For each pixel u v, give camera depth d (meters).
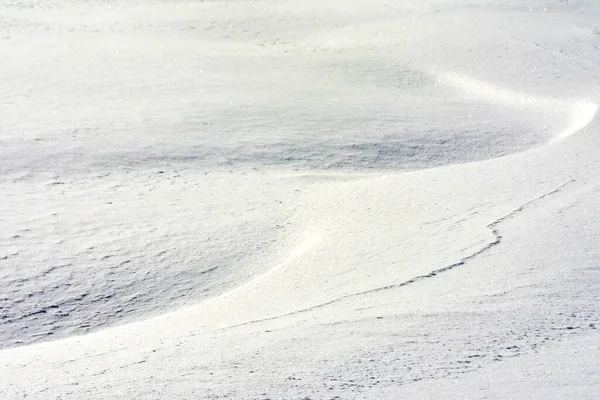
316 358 4.18
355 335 4.63
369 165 13.94
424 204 9.76
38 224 9.85
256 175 12.88
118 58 22.80
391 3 33.94
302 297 6.34
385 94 19.48
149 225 10.03
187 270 8.61
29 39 25.44
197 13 32.38
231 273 8.55
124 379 3.95
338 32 27.92
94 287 8.10
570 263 6.45
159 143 14.25
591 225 7.84
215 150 14.10
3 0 33.56
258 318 5.56
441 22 28.62
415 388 3.68
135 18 30.97
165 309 7.66
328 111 17.38
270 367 4.04
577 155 12.39
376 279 6.52
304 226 9.93
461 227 8.23
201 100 17.86
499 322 4.87
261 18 31.33
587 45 25.12
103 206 10.79
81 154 13.28
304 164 13.74
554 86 20.22
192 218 10.38
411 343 4.44
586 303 5.31
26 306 7.59
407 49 24.41
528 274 6.13
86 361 4.57
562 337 4.55
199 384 3.78
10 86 18.42
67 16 30.80
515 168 11.59
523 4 33.41
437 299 5.52
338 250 8.16
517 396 3.57
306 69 22.12
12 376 4.19
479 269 6.39
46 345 5.87
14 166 12.43
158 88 19.03
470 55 23.52
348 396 3.57
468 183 10.75
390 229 8.71
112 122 15.49
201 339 4.89
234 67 22.22
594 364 4.05
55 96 17.69
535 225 7.93
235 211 10.73
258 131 15.48
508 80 20.83
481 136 16.06
